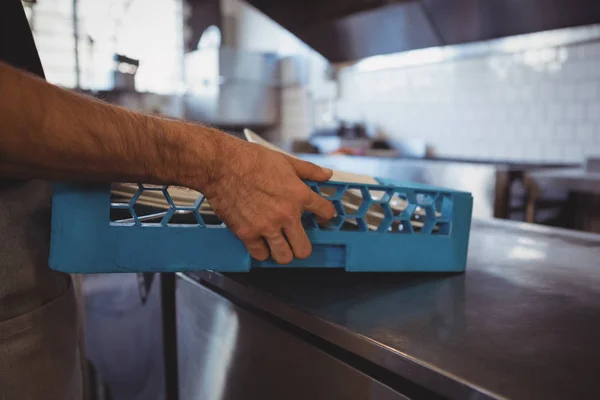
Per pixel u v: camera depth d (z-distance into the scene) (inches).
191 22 181.3
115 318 46.2
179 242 25.4
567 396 16.4
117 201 29.5
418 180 95.0
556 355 19.5
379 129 143.3
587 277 31.3
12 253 25.2
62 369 27.9
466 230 31.6
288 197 24.4
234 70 163.3
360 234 28.5
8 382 24.8
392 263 29.5
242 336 29.4
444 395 17.9
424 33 115.5
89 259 24.0
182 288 36.1
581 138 102.0
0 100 17.9
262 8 124.5
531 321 23.4
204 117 166.1
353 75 148.8
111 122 20.8
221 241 26.1
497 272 32.4
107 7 140.8
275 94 176.4
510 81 112.1
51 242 24.2
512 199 92.2
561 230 46.2
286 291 27.6
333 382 23.4
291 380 26.0
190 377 35.7
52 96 19.4
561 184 79.0
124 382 46.4
